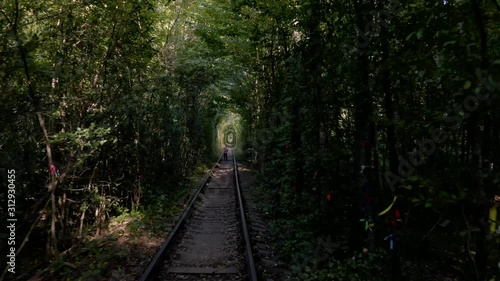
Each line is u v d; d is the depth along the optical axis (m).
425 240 6.22
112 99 8.37
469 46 2.97
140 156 11.75
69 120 7.46
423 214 5.73
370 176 5.28
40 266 6.82
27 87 6.10
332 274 5.33
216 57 15.45
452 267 6.18
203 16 11.95
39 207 7.58
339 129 7.28
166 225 9.83
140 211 11.02
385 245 5.48
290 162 8.30
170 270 6.50
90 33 7.21
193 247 8.15
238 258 7.26
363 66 5.19
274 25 9.10
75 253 7.25
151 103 11.45
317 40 6.61
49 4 5.94
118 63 7.88
